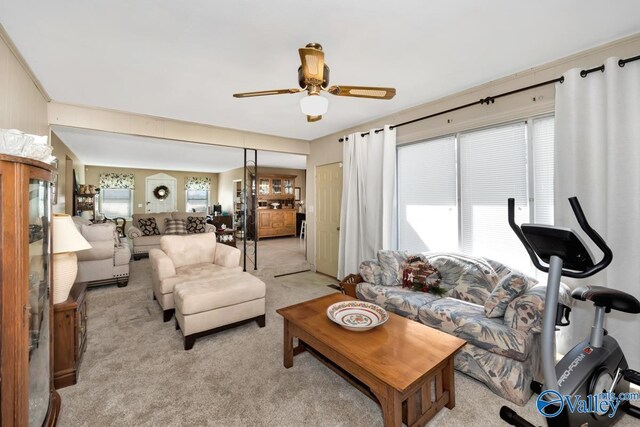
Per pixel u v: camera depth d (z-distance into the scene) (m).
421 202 3.43
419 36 1.95
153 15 1.72
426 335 1.81
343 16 1.73
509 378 1.77
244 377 2.01
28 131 2.52
